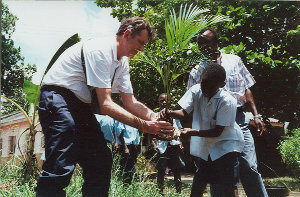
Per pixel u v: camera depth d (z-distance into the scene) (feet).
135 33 8.75
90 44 8.38
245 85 12.48
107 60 8.31
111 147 16.46
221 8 25.80
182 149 18.39
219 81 10.53
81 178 12.57
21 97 26.55
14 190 11.41
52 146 7.68
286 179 26.91
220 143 10.73
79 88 8.21
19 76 47.96
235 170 10.65
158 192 13.50
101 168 8.44
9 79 48.06
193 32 10.17
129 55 9.05
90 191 8.44
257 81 27.09
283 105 30.58
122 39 8.80
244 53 24.23
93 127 8.45
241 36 27.71
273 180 27.09
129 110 9.94
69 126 7.80
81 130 8.18
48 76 8.33
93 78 8.20
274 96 28.60
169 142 17.83
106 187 8.60
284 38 28.27
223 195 11.43
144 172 15.14
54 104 7.93
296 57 28.04
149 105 32.24
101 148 8.47
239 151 10.94
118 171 14.06
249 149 11.88
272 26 28.35
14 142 18.85
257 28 27.91
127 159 17.08
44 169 7.67
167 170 17.88
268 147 36.73
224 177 10.65
